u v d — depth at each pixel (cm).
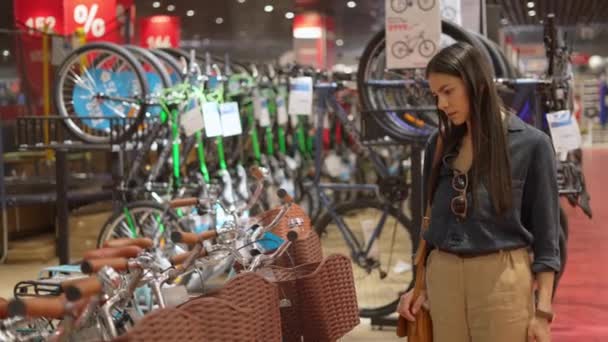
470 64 263
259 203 777
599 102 3056
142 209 634
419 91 588
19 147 717
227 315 244
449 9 768
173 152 676
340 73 723
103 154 1072
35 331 303
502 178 263
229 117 671
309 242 387
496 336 268
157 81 754
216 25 2155
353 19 2112
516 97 584
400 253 692
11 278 794
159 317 217
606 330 579
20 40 1044
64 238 678
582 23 2088
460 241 270
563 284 731
